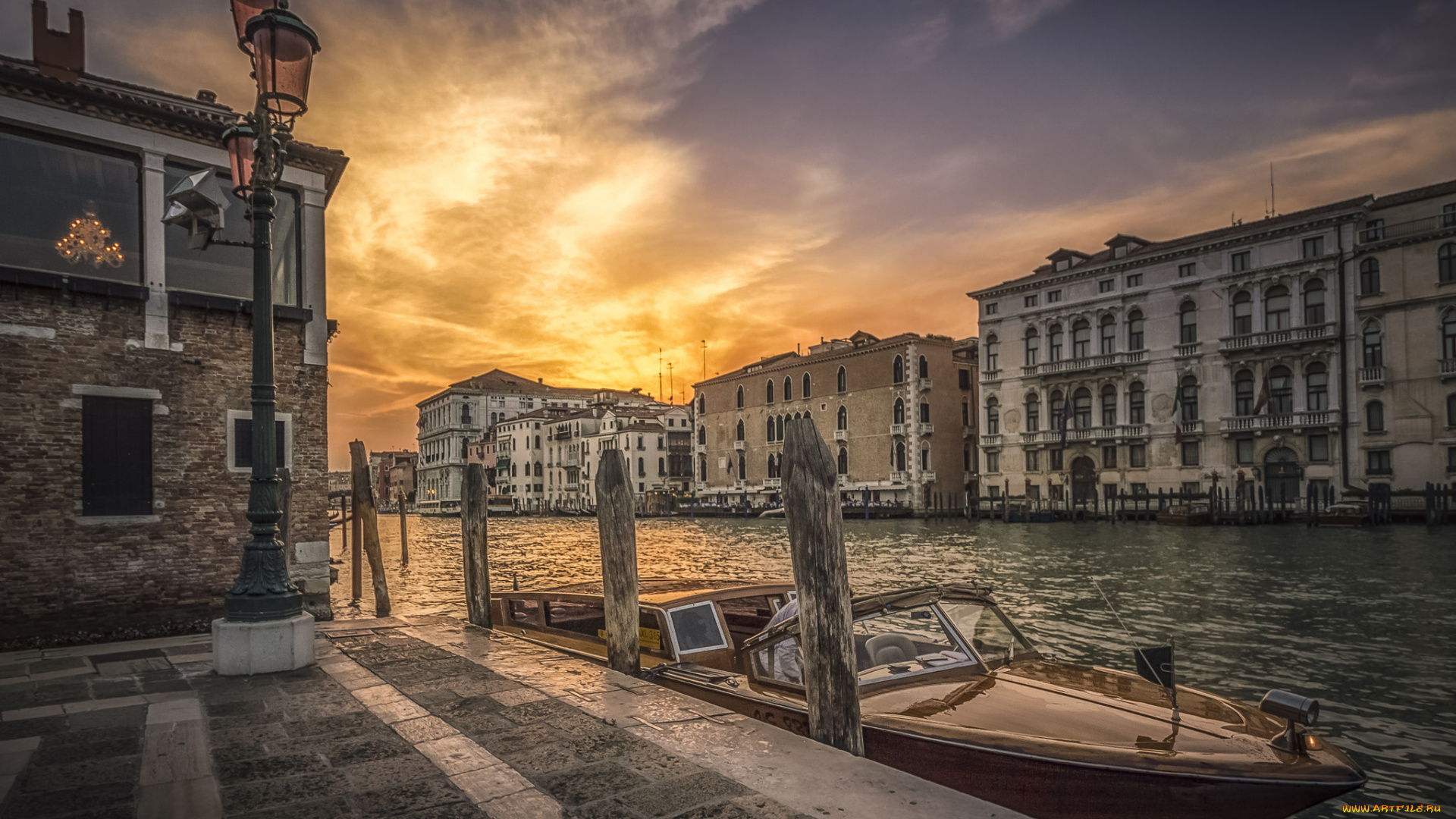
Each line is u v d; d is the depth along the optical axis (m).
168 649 7.59
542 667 6.28
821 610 4.41
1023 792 4.00
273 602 6.25
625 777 3.78
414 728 4.62
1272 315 42.75
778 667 5.43
